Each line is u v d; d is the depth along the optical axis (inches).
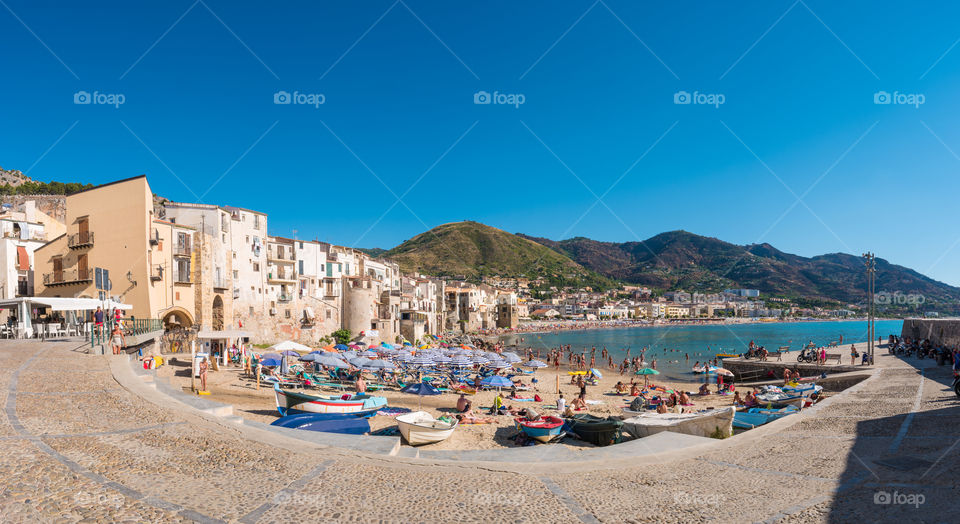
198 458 364.5
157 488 298.5
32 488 278.1
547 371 2554.1
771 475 417.4
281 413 931.3
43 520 243.3
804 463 455.2
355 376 1569.9
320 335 2672.2
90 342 1055.6
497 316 7175.2
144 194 1584.6
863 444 523.8
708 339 5595.5
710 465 454.3
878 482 378.6
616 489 373.7
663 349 4281.5
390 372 1752.0
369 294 2896.2
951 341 1627.7
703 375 2294.5
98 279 986.7
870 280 1727.4
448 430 815.7
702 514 321.4
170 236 1722.4
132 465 334.6
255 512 279.3
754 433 613.9
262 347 2258.9
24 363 721.6
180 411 502.0
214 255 2000.5
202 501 285.6
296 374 1456.7
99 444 372.8
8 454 328.8
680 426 769.6
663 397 1497.3
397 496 327.6
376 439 480.1
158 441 396.5
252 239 2292.1
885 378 1203.9
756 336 6023.6
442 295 5083.7
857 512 316.8
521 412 1119.0
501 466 425.4
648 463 458.3
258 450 400.8
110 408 492.4
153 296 1616.6
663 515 319.0
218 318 2043.6
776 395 1162.6
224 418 499.8
